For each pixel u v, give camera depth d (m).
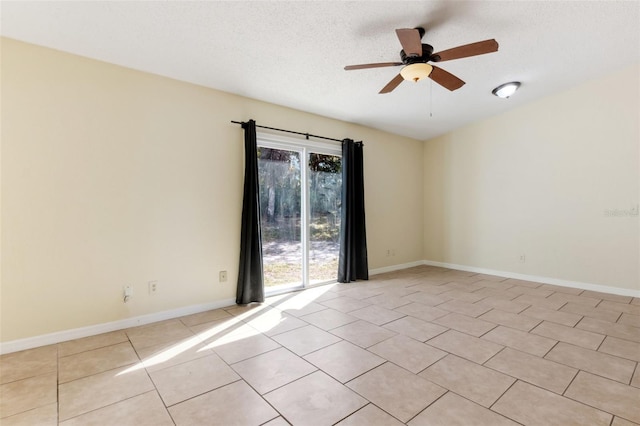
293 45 2.71
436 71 2.56
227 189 3.49
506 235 4.81
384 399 1.76
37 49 2.49
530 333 2.65
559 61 3.37
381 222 5.24
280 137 3.93
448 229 5.62
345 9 2.31
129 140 2.88
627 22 2.72
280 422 1.58
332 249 4.63
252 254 3.58
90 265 2.70
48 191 2.52
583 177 4.03
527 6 2.45
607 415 1.59
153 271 3.01
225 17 2.32
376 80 3.42
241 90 3.48
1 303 2.35
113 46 2.59
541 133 4.39
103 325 2.75
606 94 3.82
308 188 4.27
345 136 4.70
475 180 5.18
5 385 1.93
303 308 3.38
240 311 3.30
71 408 1.71
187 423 1.58
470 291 4.02
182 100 3.20
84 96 2.68
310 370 2.08
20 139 2.42
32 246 2.46
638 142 3.62
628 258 3.72
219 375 2.04
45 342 2.50
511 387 1.86
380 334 2.67
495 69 3.44
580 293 3.87
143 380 1.98
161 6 2.17
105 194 2.76
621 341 2.47
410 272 5.27
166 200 3.09
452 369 2.08
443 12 2.42
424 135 5.64
